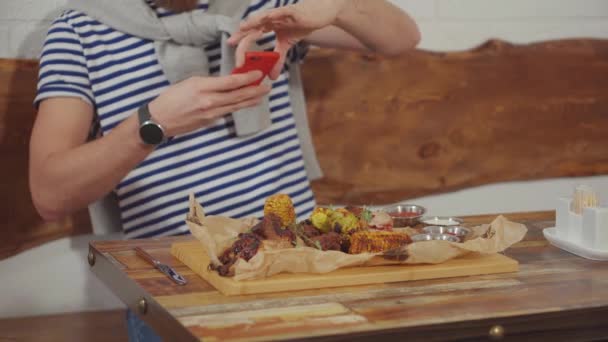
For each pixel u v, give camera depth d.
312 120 2.42
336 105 2.44
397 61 2.49
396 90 2.49
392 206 1.68
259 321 1.04
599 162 2.75
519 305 1.11
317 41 2.08
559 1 2.65
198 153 1.87
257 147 1.93
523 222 1.67
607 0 2.70
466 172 2.60
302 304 1.12
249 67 1.56
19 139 2.16
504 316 1.07
